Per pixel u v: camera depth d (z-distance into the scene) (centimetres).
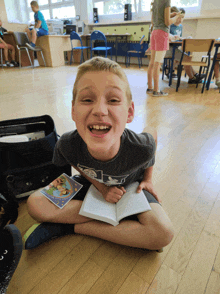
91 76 45
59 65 610
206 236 83
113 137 48
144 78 415
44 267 71
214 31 457
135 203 75
